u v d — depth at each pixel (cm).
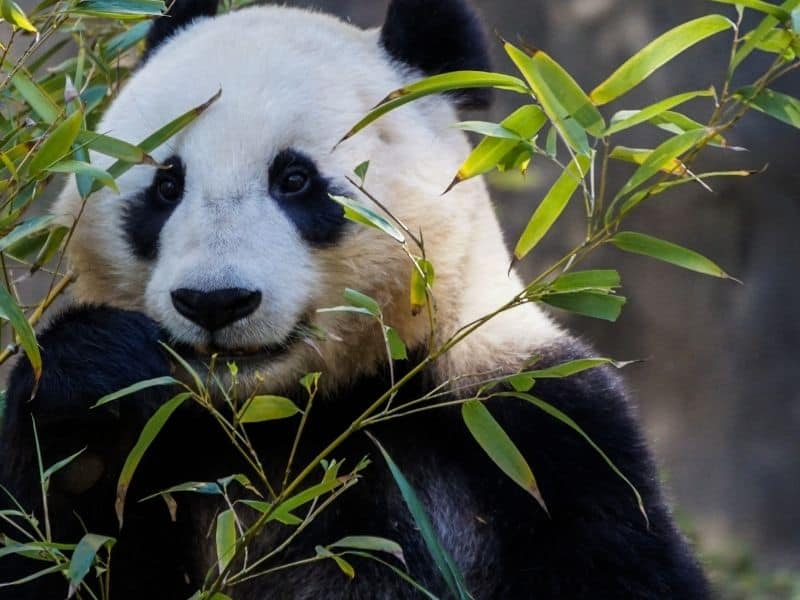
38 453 669
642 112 649
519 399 797
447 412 809
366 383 803
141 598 768
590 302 654
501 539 799
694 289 2150
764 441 2125
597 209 660
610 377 837
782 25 644
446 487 813
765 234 2128
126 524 755
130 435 723
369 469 801
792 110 648
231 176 723
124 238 765
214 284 689
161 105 745
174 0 875
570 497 784
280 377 747
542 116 662
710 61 2048
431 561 798
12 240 647
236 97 739
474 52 867
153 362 724
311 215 740
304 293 731
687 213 2133
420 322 782
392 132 778
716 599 818
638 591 771
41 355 713
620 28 2166
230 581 638
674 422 2148
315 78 760
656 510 797
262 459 809
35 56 1811
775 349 2136
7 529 728
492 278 812
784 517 2078
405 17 852
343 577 786
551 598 774
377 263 760
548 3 2206
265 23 809
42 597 744
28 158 708
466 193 805
